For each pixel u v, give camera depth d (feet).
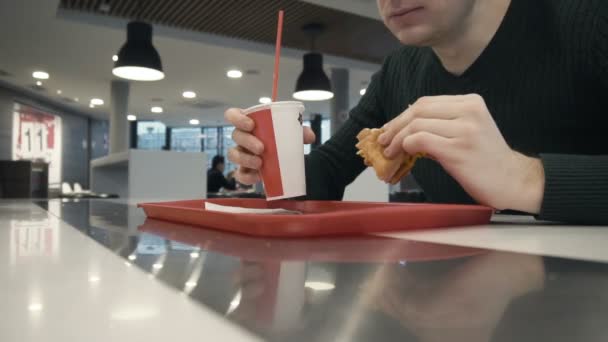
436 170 3.87
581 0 3.03
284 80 21.66
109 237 1.70
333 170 4.36
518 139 3.41
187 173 12.07
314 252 1.30
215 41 16.43
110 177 16.24
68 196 12.46
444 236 1.69
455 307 0.69
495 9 3.17
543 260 1.14
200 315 0.66
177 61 18.57
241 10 14.34
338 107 19.79
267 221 1.63
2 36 15.65
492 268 1.03
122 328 0.59
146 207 2.58
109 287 0.85
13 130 24.58
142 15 14.64
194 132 36.91
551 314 0.66
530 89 3.25
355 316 0.65
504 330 0.58
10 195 18.76
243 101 26.30
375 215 1.74
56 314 0.66
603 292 0.79
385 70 4.74
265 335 0.56
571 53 3.05
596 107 3.20
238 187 22.31
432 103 2.25
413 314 0.65
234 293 0.80
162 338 0.55
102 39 16.02
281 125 2.32
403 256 1.22
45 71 20.30
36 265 1.09
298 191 2.39
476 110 2.13
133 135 35.55
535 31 3.15
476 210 2.07
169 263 1.12
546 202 2.00
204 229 1.99
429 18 2.93
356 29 16.08
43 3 12.91
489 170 2.08
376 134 2.54
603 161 2.07
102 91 24.06
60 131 29.60
